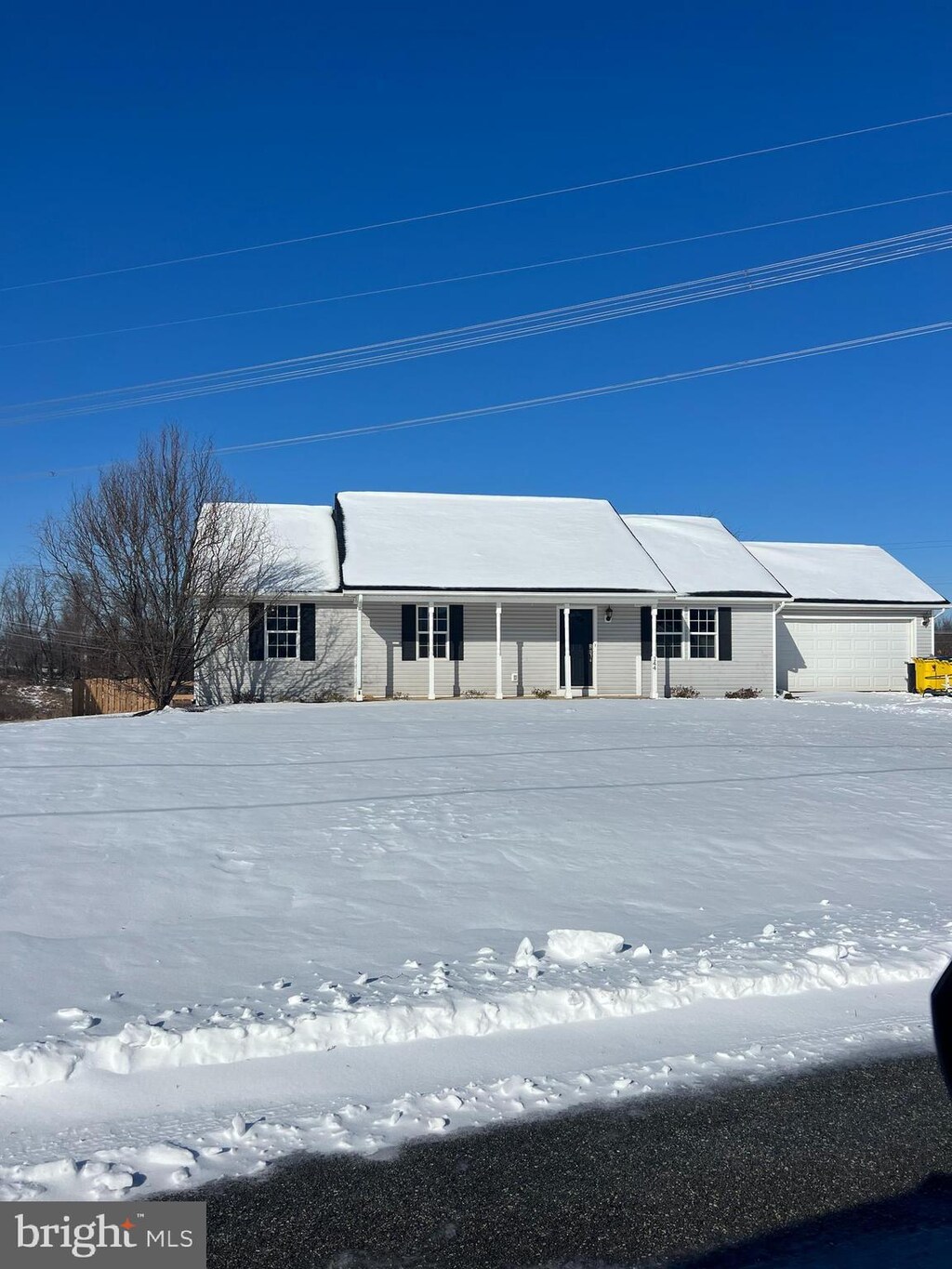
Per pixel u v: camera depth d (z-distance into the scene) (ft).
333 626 82.58
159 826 30.14
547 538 93.76
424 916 22.93
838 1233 11.72
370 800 34.32
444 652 85.10
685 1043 16.92
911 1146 13.71
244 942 20.84
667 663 89.86
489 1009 17.38
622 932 22.16
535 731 54.65
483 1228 11.71
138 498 77.92
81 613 84.89
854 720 62.95
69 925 21.44
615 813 33.40
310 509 98.99
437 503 99.14
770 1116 14.49
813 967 19.83
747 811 34.42
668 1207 12.19
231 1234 11.51
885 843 30.86
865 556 112.16
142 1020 16.35
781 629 99.40
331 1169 12.87
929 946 21.30
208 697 80.23
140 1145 13.19
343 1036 16.47
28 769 39.93
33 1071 14.85
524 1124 14.11
